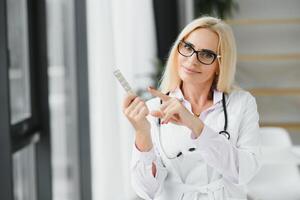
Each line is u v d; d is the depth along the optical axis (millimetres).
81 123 3439
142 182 1530
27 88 3086
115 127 3422
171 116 1396
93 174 3521
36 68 3146
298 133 5172
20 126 2828
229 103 1578
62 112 3535
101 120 3383
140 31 4477
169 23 5375
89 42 3377
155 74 4594
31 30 3078
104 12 3311
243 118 1576
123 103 1446
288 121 5371
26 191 3178
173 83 1604
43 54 3141
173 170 1562
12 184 2326
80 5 3355
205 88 1574
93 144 3490
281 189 3242
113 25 3529
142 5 4539
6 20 2225
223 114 1562
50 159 3197
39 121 3184
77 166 3496
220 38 1484
